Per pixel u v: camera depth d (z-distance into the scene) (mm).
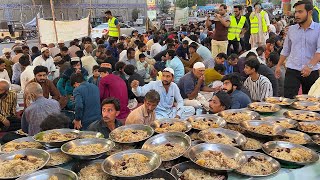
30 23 22562
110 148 2281
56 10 26766
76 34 9750
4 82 4395
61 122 2883
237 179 1991
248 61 4391
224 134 2605
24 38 20969
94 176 1964
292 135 2631
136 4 30016
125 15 29625
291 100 3746
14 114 4582
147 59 7934
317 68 4406
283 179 2035
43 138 2490
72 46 8977
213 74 5797
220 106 3414
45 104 3652
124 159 2102
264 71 4902
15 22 24156
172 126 2742
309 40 4258
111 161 2086
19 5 25969
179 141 2457
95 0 28266
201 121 2947
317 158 2217
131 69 5645
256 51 6938
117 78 4770
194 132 2766
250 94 4508
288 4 15844
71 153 2148
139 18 28484
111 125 3041
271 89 4383
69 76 5461
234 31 8961
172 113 4426
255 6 9727
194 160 2135
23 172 1966
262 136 2566
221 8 8344
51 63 7133
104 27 17984
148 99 3301
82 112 4070
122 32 18203
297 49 4387
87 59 7133
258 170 2059
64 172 1904
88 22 9875
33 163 2082
